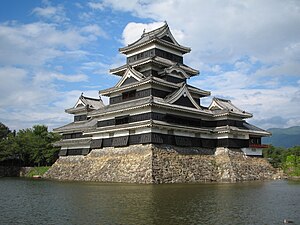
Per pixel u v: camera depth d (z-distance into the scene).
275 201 26.14
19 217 19.86
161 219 18.72
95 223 17.86
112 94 56.03
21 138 82.25
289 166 65.31
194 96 58.44
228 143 53.38
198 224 17.61
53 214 20.67
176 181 44.34
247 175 52.31
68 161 62.56
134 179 43.31
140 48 57.12
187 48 58.72
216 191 33.12
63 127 68.06
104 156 51.78
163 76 53.84
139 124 46.03
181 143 49.50
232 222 18.19
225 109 55.19
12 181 54.06
